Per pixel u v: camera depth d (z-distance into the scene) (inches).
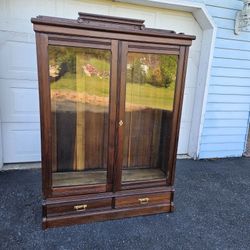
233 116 134.2
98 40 62.7
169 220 79.7
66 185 71.2
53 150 70.9
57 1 97.9
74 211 72.8
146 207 80.2
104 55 66.2
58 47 62.1
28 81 103.0
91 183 73.6
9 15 94.3
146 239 70.4
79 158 74.6
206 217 82.7
